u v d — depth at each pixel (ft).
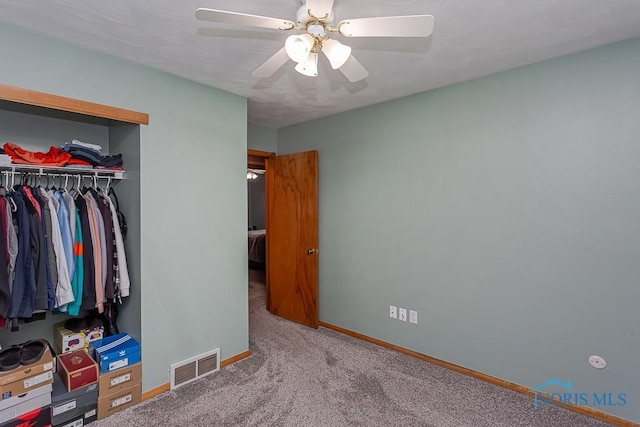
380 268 10.43
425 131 9.30
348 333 11.33
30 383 6.01
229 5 5.13
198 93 8.47
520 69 7.65
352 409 7.13
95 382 6.77
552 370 7.36
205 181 8.66
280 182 13.14
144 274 7.50
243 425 6.61
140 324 7.50
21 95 5.89
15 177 7.32
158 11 5.31
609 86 6.59
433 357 9.30
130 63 7.23
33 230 6.27
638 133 6.33
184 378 8.16
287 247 12.91
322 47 5.02
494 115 8.07
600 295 6.76
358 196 10.95
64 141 7.90
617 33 6.12
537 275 7.52
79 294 6.93
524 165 7.65
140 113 7.37
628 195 6.45
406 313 9.85
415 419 6.80
